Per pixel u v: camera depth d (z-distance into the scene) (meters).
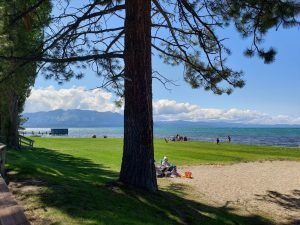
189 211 13.69
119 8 14.66
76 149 44.25
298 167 32.78
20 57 14.45
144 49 14.52
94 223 9.79
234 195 19.45
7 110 36.75
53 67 14.98
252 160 38.62
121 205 12.02
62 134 156.00
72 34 14.62
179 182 22.38
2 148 12.91
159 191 15.41
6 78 15.35
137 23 14.38
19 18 14.31
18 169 15.57
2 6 14.28
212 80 17.53
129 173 14.58
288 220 15.31
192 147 55.16
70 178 15.73
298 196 20.11
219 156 41.47
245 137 150.88
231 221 13.94
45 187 12.73
